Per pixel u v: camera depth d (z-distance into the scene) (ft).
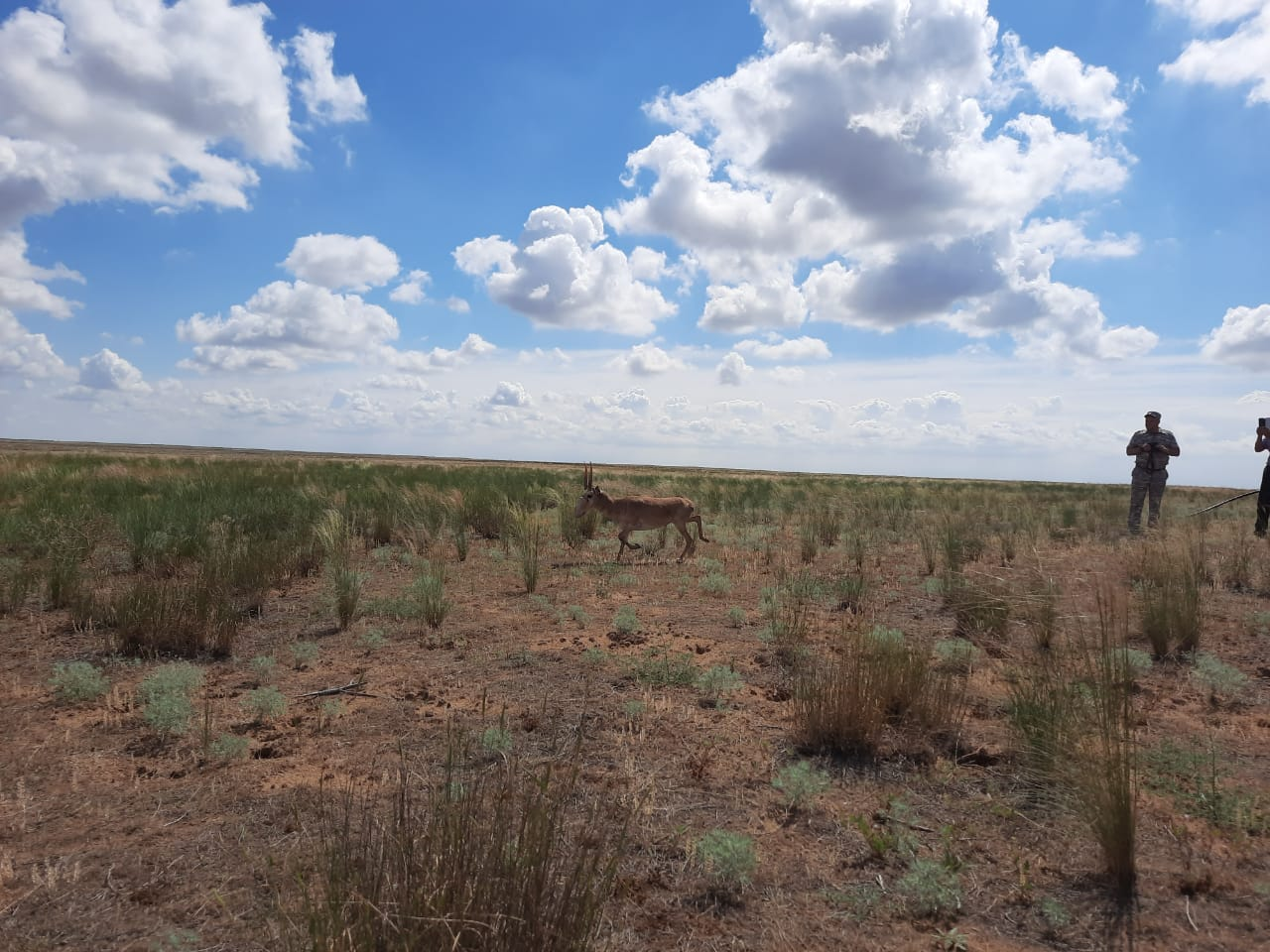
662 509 41.42
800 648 21.84
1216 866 11.26
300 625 25.43
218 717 16.97
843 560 40.09
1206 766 14.48
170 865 10.91
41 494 52.54
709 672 19.21
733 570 37.47
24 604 27.20
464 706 17.74
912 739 15.89
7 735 15.83
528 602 29.27
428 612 25.62
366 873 8.48
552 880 8.66
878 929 9.89
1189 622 22.41
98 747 15.28
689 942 9.47
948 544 37.09
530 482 76.54
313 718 16.94
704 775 14.21
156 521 39.19
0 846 11.48
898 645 19.29
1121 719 15.57
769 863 11.39
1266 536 41.83
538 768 14.08
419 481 72.54
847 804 13.29
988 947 9.57
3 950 9.04
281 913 8.28
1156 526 46.06
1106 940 9.68
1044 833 12.27
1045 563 35.32
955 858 11.36
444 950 7.55
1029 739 14.55
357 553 39.91
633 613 25.20
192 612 22.97
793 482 118.21
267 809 12.55
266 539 38.52
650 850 11.58
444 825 8.52
